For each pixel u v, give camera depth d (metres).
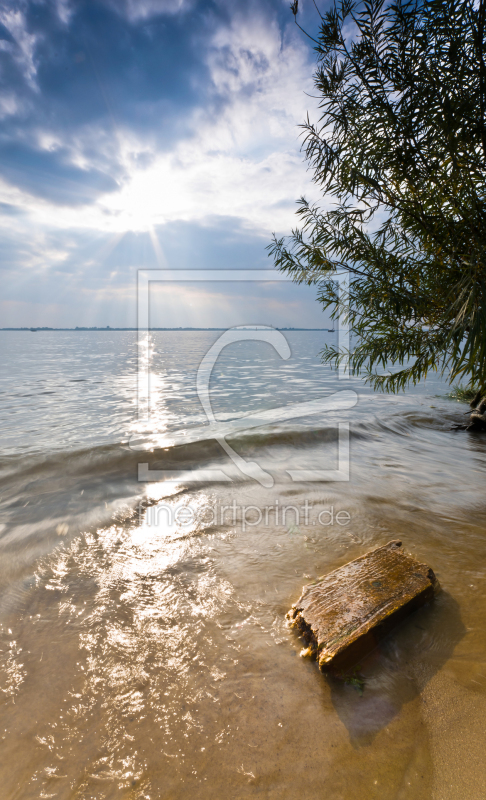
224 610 3.18
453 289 3.91
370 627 2.65
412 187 4.08
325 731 2.14
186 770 1.95
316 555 4.04
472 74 3.38
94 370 28.48
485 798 1.79
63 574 3.73
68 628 2.97
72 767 1.97
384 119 3.78
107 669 2.58
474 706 2.25
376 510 5.16
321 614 2.86
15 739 2.11
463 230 3.90
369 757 1.99
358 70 3.75
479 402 10.96
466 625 2.89
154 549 4.21
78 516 5.09
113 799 1.82
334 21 3.77
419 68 3.50
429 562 3.81
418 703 2.29
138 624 3.02
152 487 6.21
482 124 3.41
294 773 1.92
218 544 4.32
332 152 4.39
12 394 17.11
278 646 2.77
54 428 10.80
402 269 4.78
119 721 2.21
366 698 2.33
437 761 1.96
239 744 2.07
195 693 2.39
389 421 11.35
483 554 3.95
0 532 4.62
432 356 4.56
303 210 5.10
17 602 3.30
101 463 7.42
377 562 3.52
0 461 7.45
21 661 2.64
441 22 3.29
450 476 6.64
